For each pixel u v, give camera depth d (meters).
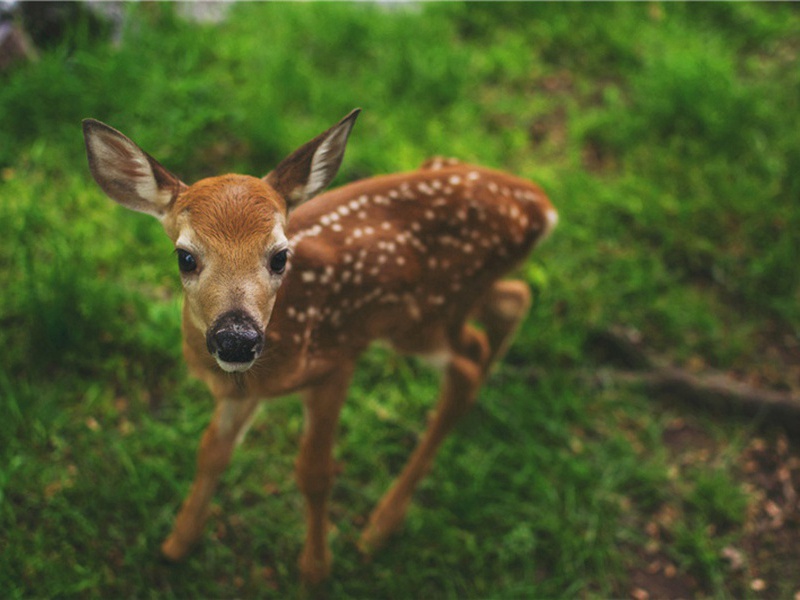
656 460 1.63
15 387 1.54
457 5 2.36
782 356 1.76
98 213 1.74
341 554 1.50
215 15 2.23
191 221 1.14
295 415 1.60
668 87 2.08
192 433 1.55
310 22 2.21
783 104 2.15
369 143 1.91
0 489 1.44
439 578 1.49
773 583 1.52
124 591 1.42
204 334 1.17
